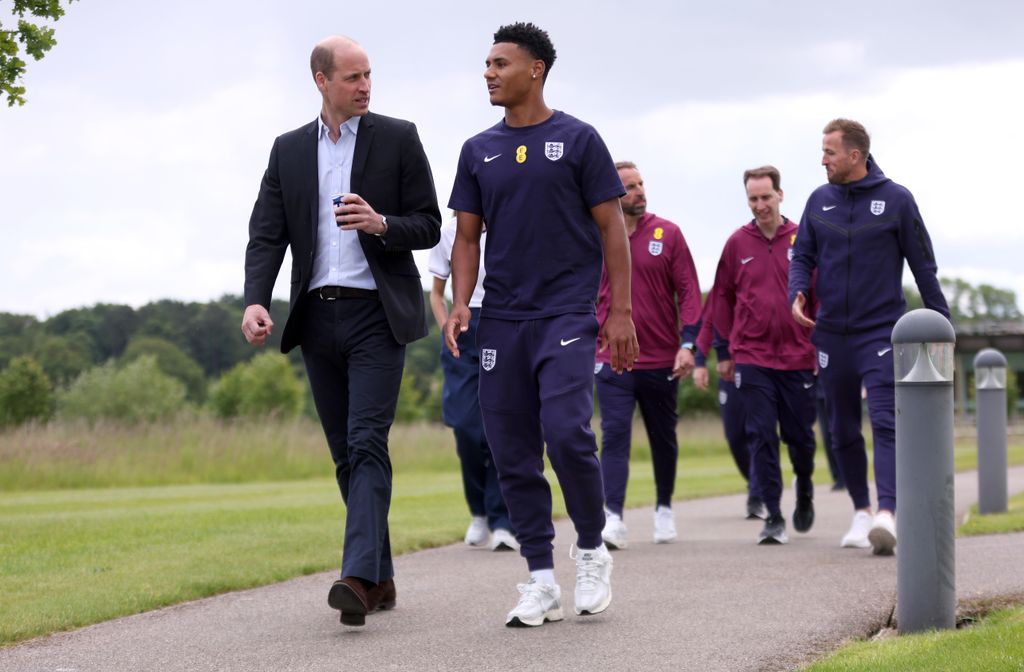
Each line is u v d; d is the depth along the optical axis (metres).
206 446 18.86
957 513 9.66
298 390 75.06
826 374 7.26
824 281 7.21
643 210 8.02
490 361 4.90
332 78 4.95
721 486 13.74
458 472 20.20
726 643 4.40
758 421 7.92
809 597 5.32
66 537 8.03
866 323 7.11
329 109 5.04
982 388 9.46
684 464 22.62
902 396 4.68
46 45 6.95
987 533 7.62
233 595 5.75
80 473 17.25
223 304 103.12
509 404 4.88
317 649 4.44
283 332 5.03
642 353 7.90
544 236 4.81
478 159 4.94
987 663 3.69
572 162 4.81
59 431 18.72
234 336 100.81
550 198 4.81
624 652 4.28
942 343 4.64
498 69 4.86
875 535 6.78
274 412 20.58
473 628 4.77
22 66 6.86
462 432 7.73
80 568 6.48
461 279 5.01
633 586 5.75
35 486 16.94
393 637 4.62
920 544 4.62
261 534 8.14
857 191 7.14
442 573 6.41
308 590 5.88
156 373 72.38
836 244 7.16
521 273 4.84
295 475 19.19
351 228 4.71
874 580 5.77
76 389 71.19
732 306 8.25
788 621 4.79
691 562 6.68
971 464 17.98
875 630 4.75
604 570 4.96
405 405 63.72
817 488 13.53
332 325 4.94
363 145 4.99
